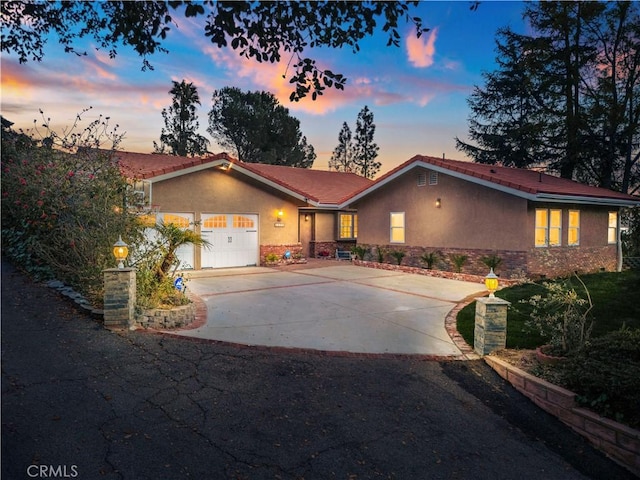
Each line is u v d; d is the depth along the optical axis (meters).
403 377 5.30
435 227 15.34
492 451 3.84
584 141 22.91
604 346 5.23
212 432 3.74
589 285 11.30
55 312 6.66
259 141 36.97
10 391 4.12
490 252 13.52
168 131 37.44
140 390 4.41
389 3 4.38
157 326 6.62
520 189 12.30
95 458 3.22
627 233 17.95
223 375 4.96
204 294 10.05
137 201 9.50
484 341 6.05
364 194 17.67
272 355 5.73
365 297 10.17
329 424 4.05
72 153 9.64
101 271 7.43
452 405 4.67
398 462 3.53
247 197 15.53
